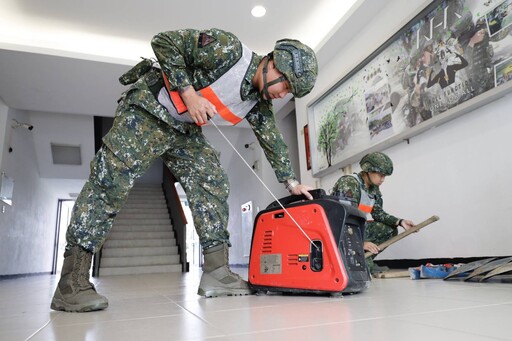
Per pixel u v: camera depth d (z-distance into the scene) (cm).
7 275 527
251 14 374
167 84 127
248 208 688
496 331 65
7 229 524
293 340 62
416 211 299
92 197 122
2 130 488
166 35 123
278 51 124
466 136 257
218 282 148
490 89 232
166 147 137
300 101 502
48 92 462
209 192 153
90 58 395
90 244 120
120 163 124
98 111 519
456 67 258
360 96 364
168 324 84
